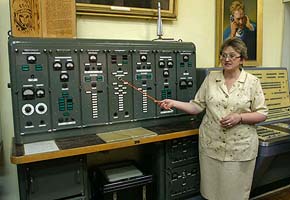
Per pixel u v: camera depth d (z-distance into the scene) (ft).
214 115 6.40
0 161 6.89
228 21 9.54
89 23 7.49
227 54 6.06
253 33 10.27
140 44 6.84
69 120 6.13
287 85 9.61
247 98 6.19
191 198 7.54
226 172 6.36
